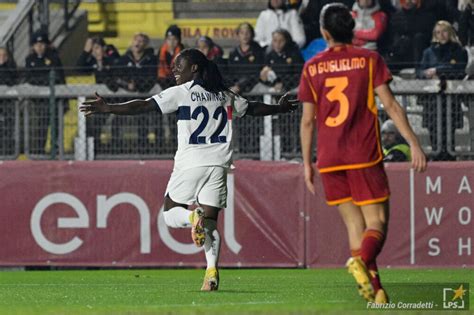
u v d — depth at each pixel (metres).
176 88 25.62
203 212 24.39
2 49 48.22
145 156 43.12
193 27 53.97
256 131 42.62
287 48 46.16
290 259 39.19
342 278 33.91
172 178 26.02
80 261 39.53
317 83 18.75
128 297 25.09
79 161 39.56
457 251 38.69
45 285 31.38
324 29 18.89
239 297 24.48
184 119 25.64
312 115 18.98
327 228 39.09
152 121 43.16
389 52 48.00
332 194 18.97
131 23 54.09
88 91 44.53
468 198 38.59
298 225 39.09
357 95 18.50
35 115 43.88
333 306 20.98
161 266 39.41
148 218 39.41
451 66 44.84
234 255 39.12
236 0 54.00
